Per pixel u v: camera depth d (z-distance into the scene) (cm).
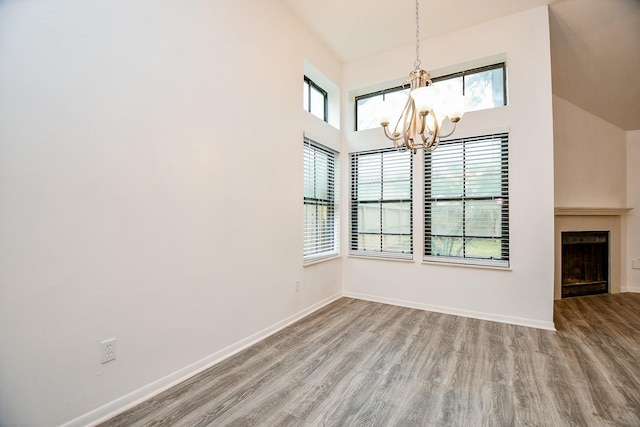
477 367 211
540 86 288
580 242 407
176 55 191
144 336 174
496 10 294
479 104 334
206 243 212
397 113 208
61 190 140
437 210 347
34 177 132
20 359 129
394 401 173
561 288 394
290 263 302
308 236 346
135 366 170
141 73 172
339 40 349
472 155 325
